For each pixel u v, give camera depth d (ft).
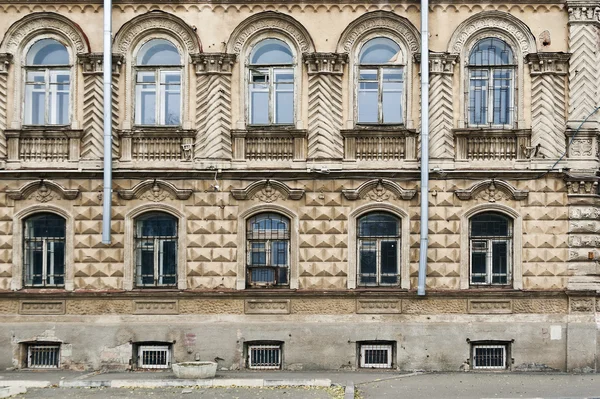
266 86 65.00
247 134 64.03
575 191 63.26
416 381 58.85
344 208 63.77
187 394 53.93
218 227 63.93
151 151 64.28
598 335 63.00
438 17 64.13
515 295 63.05
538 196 63.41
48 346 64.28
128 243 63.87
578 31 63.41
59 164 64.03
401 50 64.54
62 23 64.64
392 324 63.36
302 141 63.87
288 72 65.00
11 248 64.13
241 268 63.87
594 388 56.08
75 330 63.67
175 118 65.00
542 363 63.05
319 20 64.44
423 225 62.18
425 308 63.46
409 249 63.57
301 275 63.82
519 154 63.57
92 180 64.08
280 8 64.49
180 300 63.82
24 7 64.64
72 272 63.93
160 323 63.57
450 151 63.57
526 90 63.87
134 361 63.72
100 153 63.98
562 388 56.08
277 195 63.98
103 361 63.57
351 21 64.18
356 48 64.49
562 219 63.46
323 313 63.62
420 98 63.52
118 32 64.13
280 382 57.06
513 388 56.13
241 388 56.08
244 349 63.62
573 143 63.31
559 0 63.77
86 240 63.98
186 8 64.49
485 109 64.44
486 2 63.98
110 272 63.93
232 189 63.77
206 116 63.98
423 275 62.28
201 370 58.39
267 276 64.39
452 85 64.03
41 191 64.13
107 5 62.75
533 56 63.31
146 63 65.16
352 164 63.72
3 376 60.75
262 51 65.16
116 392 54.85
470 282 64.03
